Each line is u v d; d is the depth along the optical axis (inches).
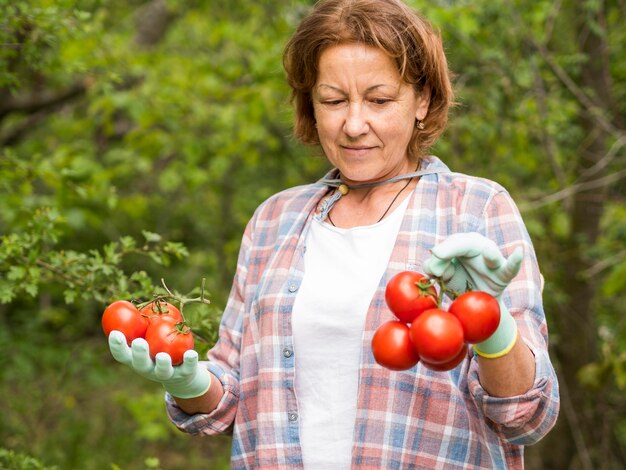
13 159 122.0
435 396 63.0
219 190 229.8
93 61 165.0
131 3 262.7
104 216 201.3
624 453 185.6
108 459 199.5
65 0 109.5
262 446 66.9
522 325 61.5
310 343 66.2
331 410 65.0
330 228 70.1
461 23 148.9
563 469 174.7
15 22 104.9
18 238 98.0
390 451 62.6
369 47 64.1
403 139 67.2
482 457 63.3
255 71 186.1
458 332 52.1
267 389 67.5
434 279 54.9
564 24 181.3
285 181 221.8
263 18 219.0
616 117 168.7
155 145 198.8
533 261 64.7
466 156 171.0
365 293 65.2
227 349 75.2
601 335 178.4
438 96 70.6
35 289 94.6
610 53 171.8
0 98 191.0
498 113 158.7
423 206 67.6
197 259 228.2
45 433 191.3
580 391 172.4
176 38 247.9
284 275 69.8
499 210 66.2
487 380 57.3
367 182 70.4
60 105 209.9
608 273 171.0
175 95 188.9
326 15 65.5
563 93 168.1
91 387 225.9
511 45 158.7
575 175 171.6
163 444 226.8
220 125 197.5
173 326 62.4
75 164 176.2
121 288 96.6
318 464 65.0
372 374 63.3
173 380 63.2
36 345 199.6
